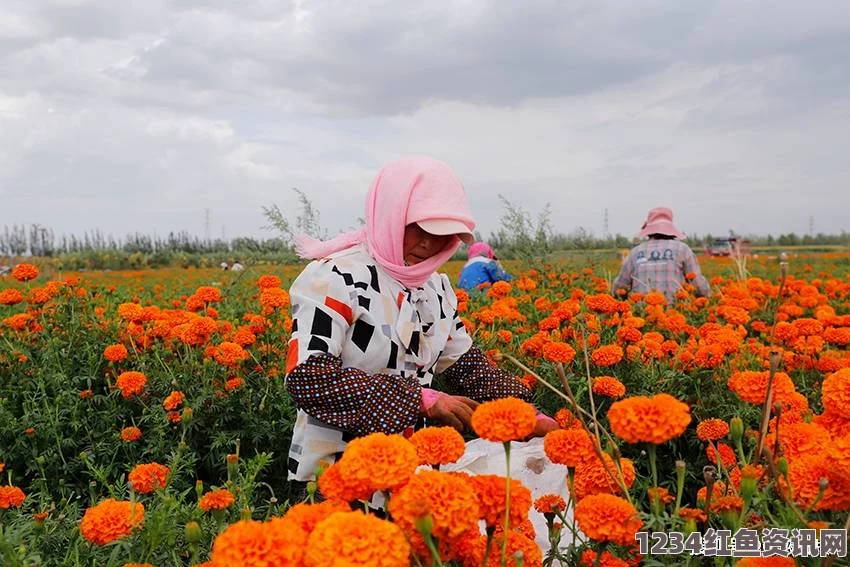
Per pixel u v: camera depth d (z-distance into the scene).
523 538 1.70
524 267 9.60
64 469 3.79
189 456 3.57
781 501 1.86
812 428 2.01
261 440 3.92
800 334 4.11
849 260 20.75
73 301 5.61
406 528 1.48
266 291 4.62
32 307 5.39
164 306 8.41
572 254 10.80
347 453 1.52
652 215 7.79
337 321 2.55
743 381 2.33
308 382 2.48
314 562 1.30
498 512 1.59
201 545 2.28
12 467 3.90
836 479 1.73
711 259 22.75
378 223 2.64
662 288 7.41
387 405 2.45
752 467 1.76
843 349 4.62
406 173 2.60
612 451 2.04
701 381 3.79
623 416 1.59
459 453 1.80
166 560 2.18
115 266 33.19
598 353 3.62
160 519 2.05
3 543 1.91
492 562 1.65
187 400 4.02
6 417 3.99
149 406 4.14
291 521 1.48
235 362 4.14
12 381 4.58
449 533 1.46
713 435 2.46
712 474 1.85
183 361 4.37
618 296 7.66
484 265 8.19
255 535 1.37
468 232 2.56
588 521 1.65
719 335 3.80
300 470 2.69
